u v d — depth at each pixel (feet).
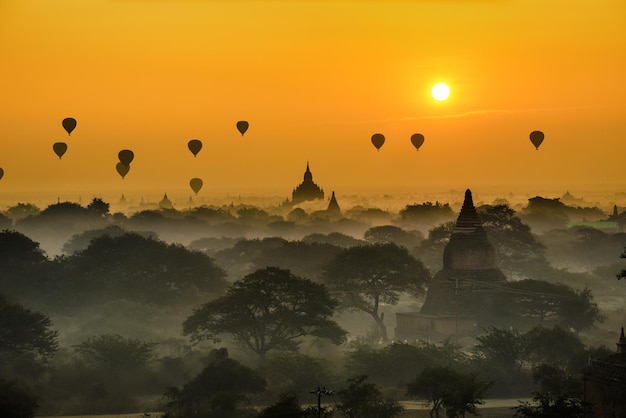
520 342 599.98
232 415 504.84
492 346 590.96
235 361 549.54
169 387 541.34
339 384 567.59
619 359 397.80
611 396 383.45
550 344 592.60
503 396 558.15
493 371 574.56
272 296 642.63
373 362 588.50
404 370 582.35
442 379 499.10
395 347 601.21
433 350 608.19
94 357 609.01
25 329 616.39
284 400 486.38
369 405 495.00
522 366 604.90
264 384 544.62
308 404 535.19
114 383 579.48
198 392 534.37
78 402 554.05
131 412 533.96
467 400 491.72
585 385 398.21
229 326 640.58
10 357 611.06
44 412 534.37
